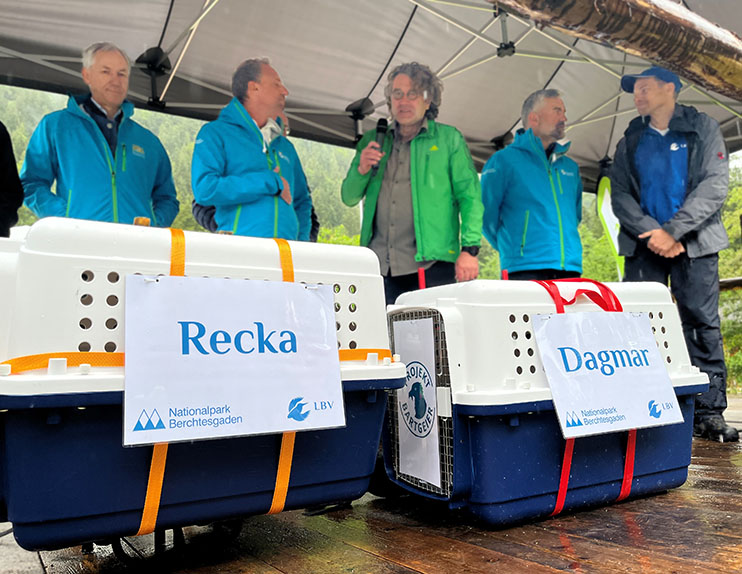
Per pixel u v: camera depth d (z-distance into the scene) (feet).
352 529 4.18
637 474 4.56
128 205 7.55
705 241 8.25
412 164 8.03
